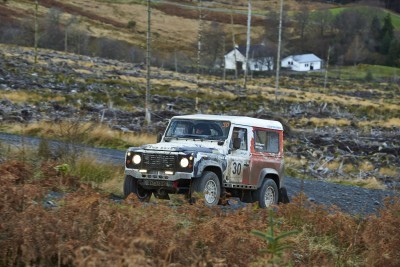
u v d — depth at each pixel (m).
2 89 92.88
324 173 58.50
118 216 16.19
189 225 18.05
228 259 15.72
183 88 141.12
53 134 50.38
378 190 47.16
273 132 31.53
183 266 14.95
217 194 27.12
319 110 133.00
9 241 14.78
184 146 27.34
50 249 14.66
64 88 106.56
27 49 182.75
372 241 19.31
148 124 75.56
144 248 15.19
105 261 13.17
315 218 22.11
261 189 30.19
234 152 28.69
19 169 25.08
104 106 88.06
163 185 26.67
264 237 14.20
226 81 198.88
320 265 18.09
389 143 85.31
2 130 55.94
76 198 17.20
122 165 34.34
